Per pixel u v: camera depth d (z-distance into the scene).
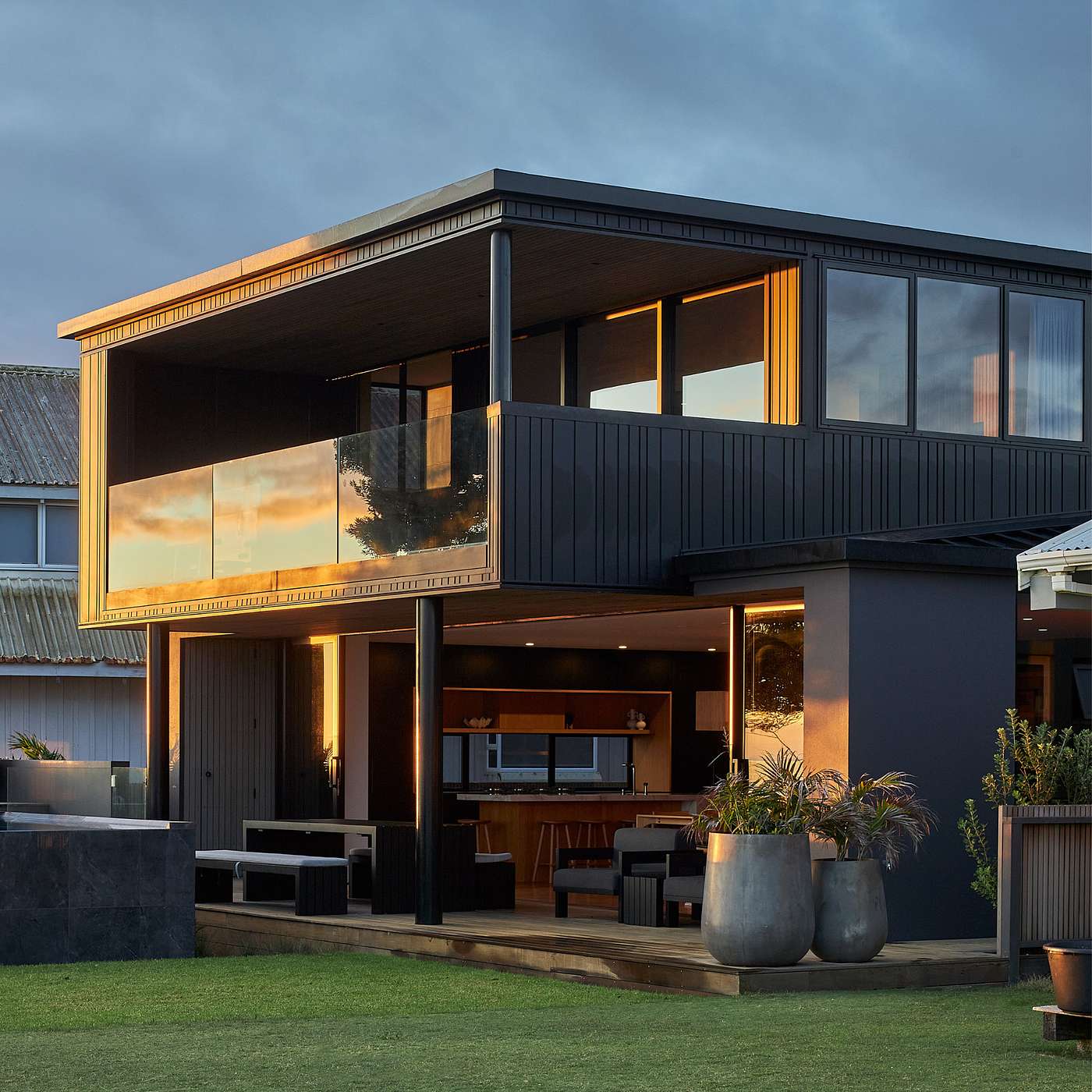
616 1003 10.11
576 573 13.62
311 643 21.50
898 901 12.50
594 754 22.77
